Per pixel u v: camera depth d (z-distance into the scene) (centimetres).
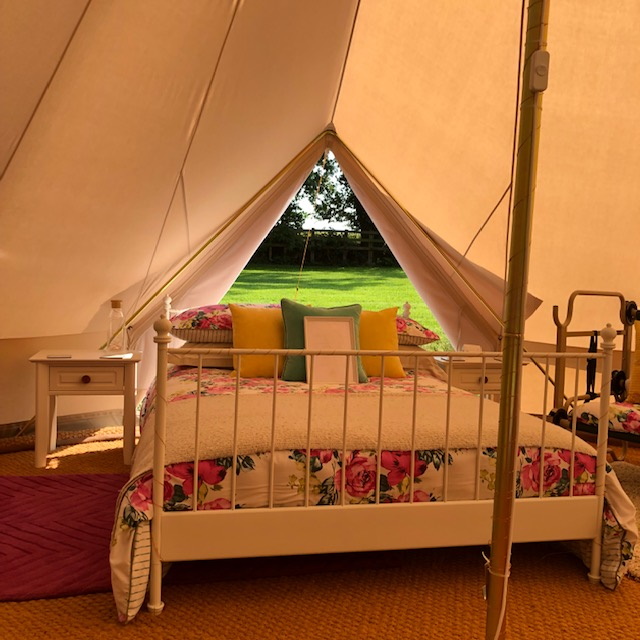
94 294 346
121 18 237
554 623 191
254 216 407
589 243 375
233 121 314
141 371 402
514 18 309
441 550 239
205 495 193
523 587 213
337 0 300
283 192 411
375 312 339
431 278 424
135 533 184
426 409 238
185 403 243
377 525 200
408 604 199
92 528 245
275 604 197
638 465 355
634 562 230
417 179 389
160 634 179
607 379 218
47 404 314
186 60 266
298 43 307
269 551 194
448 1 310
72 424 370
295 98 344
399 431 211
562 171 354
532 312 409
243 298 538
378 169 407
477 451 209
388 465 205
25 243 291
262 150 359
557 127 342
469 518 206
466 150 360
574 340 419
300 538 196
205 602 197
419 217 406
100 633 179
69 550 226
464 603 200
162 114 280
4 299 310
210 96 290
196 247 386
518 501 210
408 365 353
